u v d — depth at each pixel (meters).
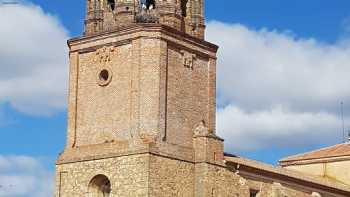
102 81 58.69
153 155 54.84
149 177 54.19
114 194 55.53
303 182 66.62
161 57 57.12
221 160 58.56
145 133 55.69
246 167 60.31
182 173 56.66
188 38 59.72
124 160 55.56
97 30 60.41
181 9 61.19
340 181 78.94
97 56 59.34
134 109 56.34
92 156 57.25
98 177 56.97
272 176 63.19
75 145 58.88
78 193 57.28
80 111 59.38
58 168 58.75
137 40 57.31
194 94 59.66
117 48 58.50
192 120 58.97
